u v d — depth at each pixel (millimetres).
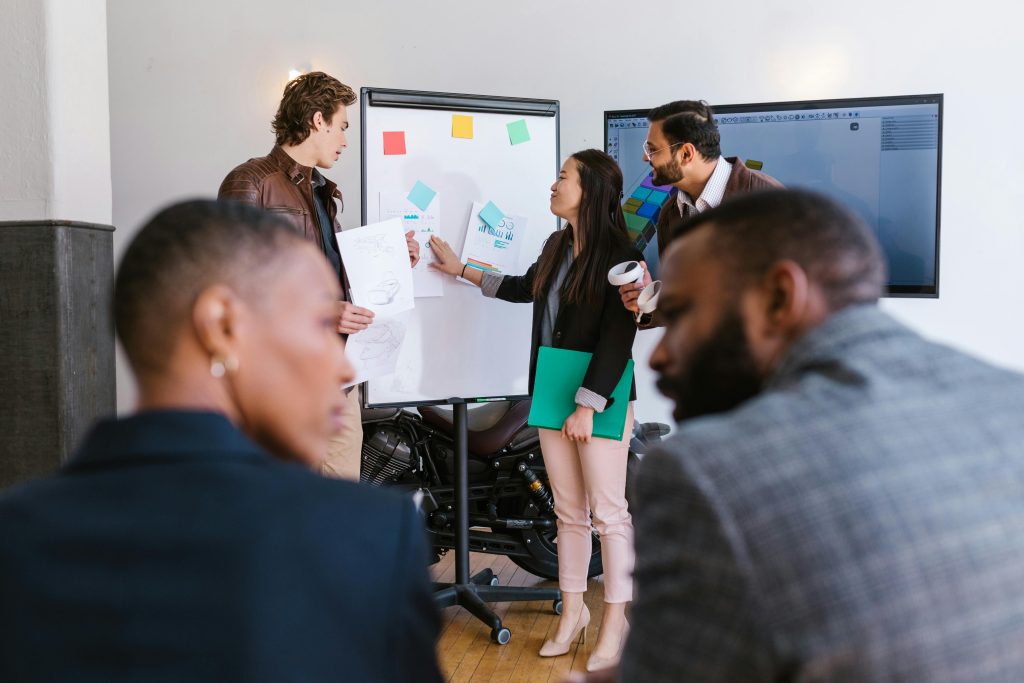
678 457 698
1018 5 3990
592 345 2805
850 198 4117
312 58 4531
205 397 704
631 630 744
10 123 2984
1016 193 4047
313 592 616
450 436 3424
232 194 2738
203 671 594
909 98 4016
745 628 651
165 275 695
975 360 783
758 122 4172
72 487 649
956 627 638
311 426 746
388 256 2893
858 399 715
